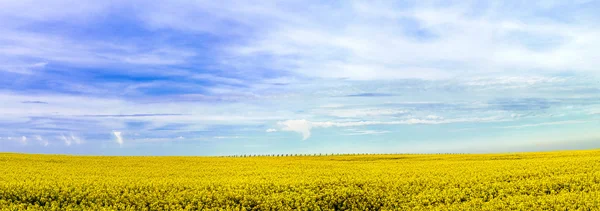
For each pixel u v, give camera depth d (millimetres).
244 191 27750
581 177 30297
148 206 24828
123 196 26281
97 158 57125
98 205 24516
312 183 30516
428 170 38531
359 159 61344
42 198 25281
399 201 25859
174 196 26766
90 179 33000
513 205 23062
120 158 58375
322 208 24812
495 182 30062
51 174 36562
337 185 30062
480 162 46281
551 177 31078
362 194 27281
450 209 23250
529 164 40250
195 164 50094
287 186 29797
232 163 52031
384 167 43594
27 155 58812
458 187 29422
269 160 58688
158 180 33219
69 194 26531
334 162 53844
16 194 26141
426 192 27875
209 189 29281
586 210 21391
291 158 65188
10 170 38844
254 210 24641
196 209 24438
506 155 60188
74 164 47719
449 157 59906
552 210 21953
